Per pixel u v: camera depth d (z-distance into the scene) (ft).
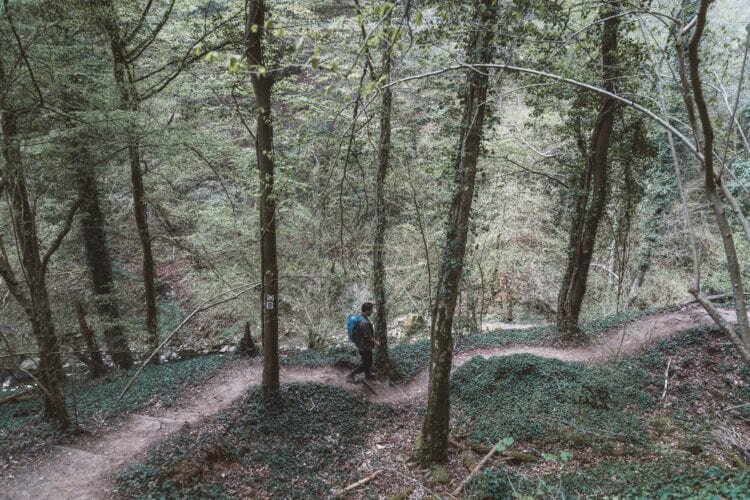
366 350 36.70
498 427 29.78
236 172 50.01
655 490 20.35
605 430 27.84
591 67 33.37
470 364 38.24
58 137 29.32
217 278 50.21
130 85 35.42
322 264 48.52
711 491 18.25
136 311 61.36
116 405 31.14
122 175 44.88
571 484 22.91
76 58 32.60
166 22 43.91
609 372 34.50
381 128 34.81
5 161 24.12
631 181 41.86
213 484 23.40
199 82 44.75
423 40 23.41
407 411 35.35
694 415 29.68
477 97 25.44
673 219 58.90
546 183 60.44
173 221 62.59
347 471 28.04
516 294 68.13
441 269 26.68
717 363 34.37
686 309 44.42
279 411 31.17
